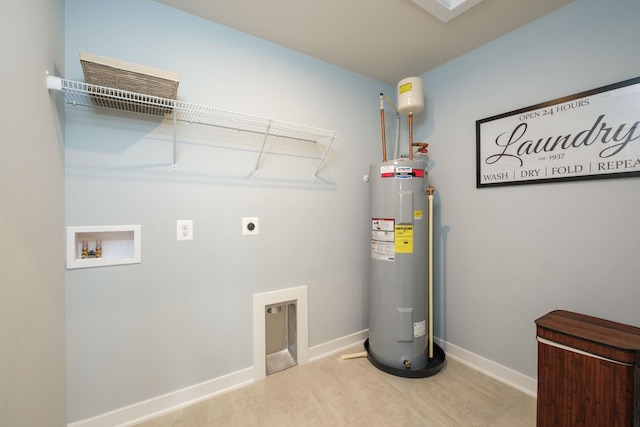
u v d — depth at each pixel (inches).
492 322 68.6
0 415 26.4
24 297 32.0
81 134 48.1
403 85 73.2
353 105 83.5
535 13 58.3
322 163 77.4
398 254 68.0
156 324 54.9
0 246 26.9
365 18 59.6
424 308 70.6
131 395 52.6
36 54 35.6
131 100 45.8
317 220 76.6
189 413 55.1
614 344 39.0
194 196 58.6
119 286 51.4
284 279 70.9
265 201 67.7
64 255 46.2
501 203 66.8
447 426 51.7
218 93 60.9
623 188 49.5
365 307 87.2
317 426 52.0
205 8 56.2
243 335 64.6
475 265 72.2
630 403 37.5
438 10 56.2
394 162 68.5
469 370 70.5
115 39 50.6
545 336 46.1
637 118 47.2
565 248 56.6
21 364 31.0
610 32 50.6
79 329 48.0
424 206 70.0
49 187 40.1
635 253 48.3
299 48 71.1
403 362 68.4
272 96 68.3
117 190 51.0
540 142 59.3
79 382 48.2
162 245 55.3
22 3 31.7
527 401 58.6
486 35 66.1
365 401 58.7
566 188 56.2
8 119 28.6
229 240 62.8
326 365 72.9
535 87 60.7
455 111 76.7
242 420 53.4
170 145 55.9
